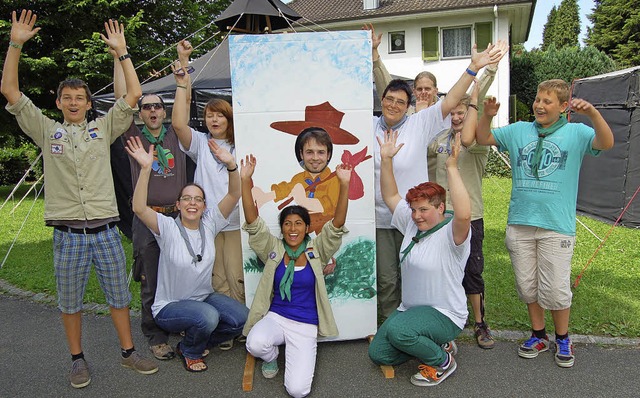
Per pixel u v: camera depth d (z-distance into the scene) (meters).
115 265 3.32
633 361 3.48
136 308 4.71
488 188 12.30
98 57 12.73
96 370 3.54
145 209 3.33
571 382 3.22
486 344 3.72
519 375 3.33
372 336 3.76
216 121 3.73
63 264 3.19
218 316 3.41
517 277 3.54
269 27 6.55
